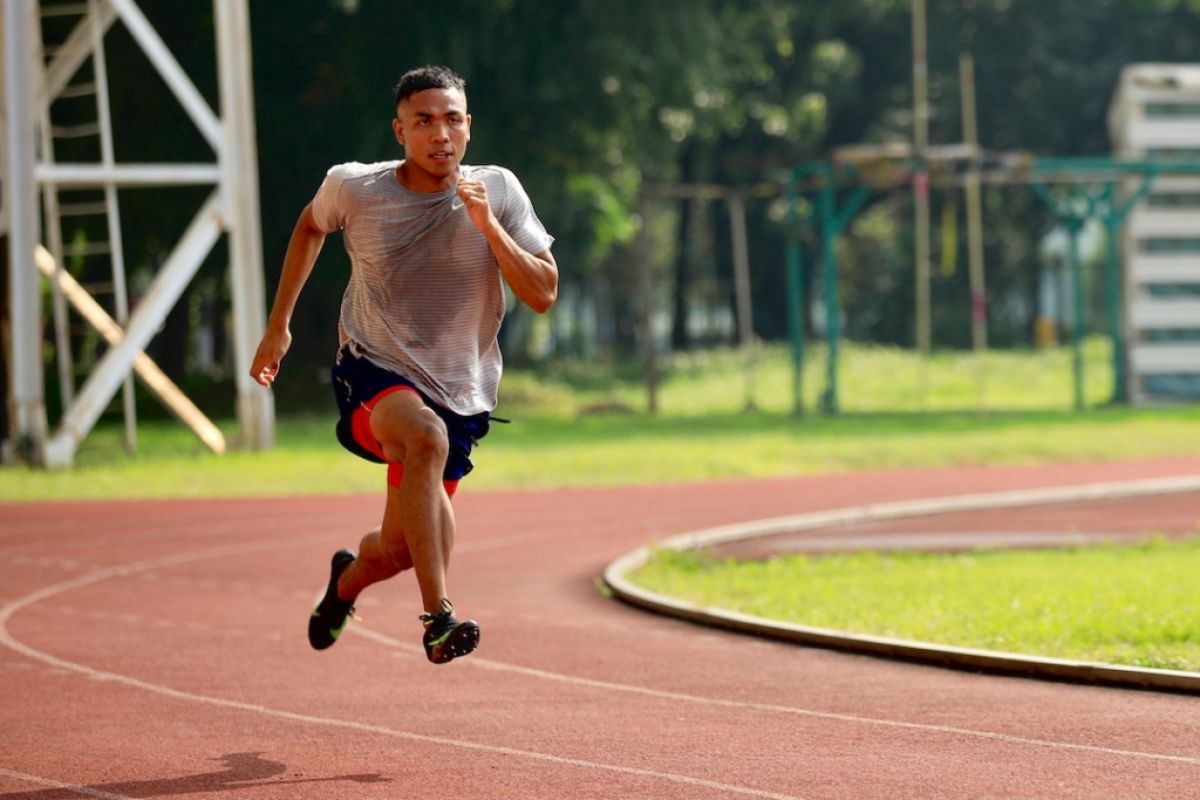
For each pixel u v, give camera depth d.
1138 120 98.81
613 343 184.00
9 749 17.19
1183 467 62.97
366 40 88.44
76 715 19.12
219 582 32.81
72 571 34.56
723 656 23.17
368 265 16.17
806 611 27.11
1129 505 48.88
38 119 64.81
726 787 15.04
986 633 24.09
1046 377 115.50
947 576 31.28
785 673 21.61
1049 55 138.38
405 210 16.00
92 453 65.31
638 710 19.08
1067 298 164.38
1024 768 15.67
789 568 33.72
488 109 96.94
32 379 60.03
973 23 140.00
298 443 70.56
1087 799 14.39
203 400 98.00
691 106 100.06
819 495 53.19
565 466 60.25
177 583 32.66
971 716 18.36
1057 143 141.38
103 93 62.38
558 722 18.36
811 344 134.12
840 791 14.81
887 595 28.81
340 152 90.00
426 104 15.80
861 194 92.81
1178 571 31.14
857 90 142.62
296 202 90.31
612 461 61.66
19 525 43.78
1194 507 47.66
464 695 20.23
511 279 15.70
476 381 16.61
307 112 88.62
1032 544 38.34
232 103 64.19
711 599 29.17
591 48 94.50
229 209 64.25
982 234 150.88
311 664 22.83
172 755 16.81
